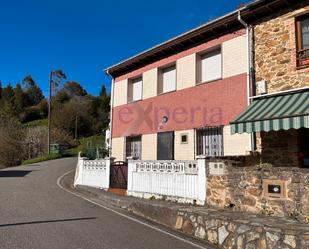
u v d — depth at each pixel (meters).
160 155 17.41
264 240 6.79
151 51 18.28
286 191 8.47
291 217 8.16
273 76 12.71
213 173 10.75
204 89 15.55
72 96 94.19
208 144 15.09
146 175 13.68
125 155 19.98
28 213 10.25
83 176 18.30
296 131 11.72
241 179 9.67
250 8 13.17
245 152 13.27
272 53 12.85
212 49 15.65
